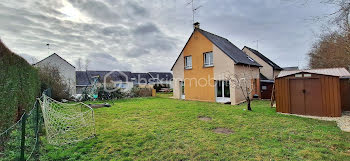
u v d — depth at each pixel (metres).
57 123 5.93
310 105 7.44
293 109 7.83
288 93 7.95
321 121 6.31
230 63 11.93
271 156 3.59
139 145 4.30
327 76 7.12
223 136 4.85
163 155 3.73
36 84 8.20
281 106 8.13
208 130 5.47
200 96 13.98
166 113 8.34
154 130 5.49
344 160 3.37
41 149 4.03
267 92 14.14
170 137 4.84
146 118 7.30
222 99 12.86
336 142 4.19
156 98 16.62
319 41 14.49
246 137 4.73
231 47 15.42
